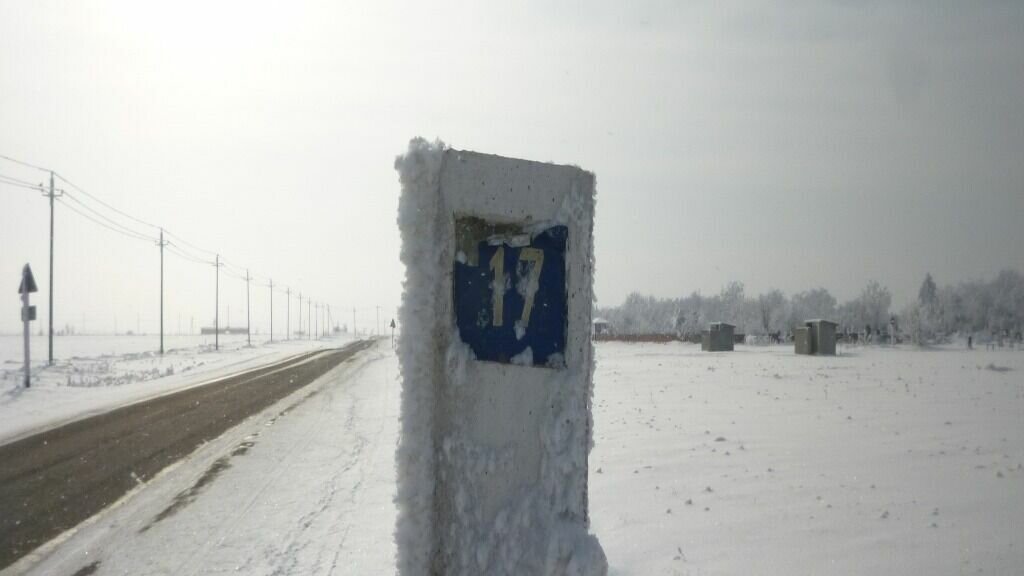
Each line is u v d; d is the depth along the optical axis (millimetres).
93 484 9055
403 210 1978
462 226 2020
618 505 6680
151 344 100562
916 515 6164
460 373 1955
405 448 1943
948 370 27344
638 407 15172
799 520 6051
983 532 5641
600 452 9602
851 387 19656
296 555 5887
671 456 9227
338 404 18891
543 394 2029
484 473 1963
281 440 12602
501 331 2021
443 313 1975
